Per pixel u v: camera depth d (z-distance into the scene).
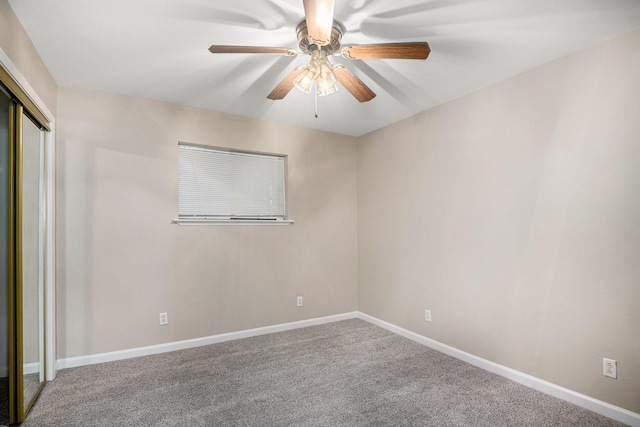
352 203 4.16
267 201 3.68
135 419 1.99
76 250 2.71
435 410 2.08
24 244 2.09
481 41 2.09
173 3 1.74
